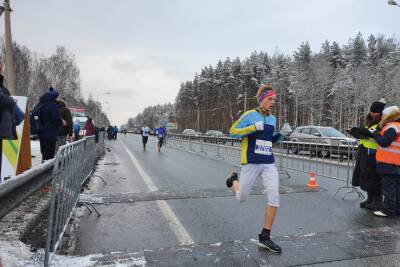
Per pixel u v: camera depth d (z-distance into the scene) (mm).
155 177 10516
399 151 5840
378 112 6656
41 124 7977
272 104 4652
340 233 5113
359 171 7055
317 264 3998
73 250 4410
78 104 71812
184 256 4195
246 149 4629
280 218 5961
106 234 5051
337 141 10953
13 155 7270
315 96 63219
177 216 6051
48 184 6598
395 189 5996
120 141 41969
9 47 12586
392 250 4422
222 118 83625
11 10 12695
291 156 12305
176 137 30734
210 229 5336
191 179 10172
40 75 65000
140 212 6293
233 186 4984
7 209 3914
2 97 4383
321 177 10930
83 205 6586
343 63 72250
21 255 3807
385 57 67250
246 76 71500
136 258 4113
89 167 9281
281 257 4184
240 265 3945
